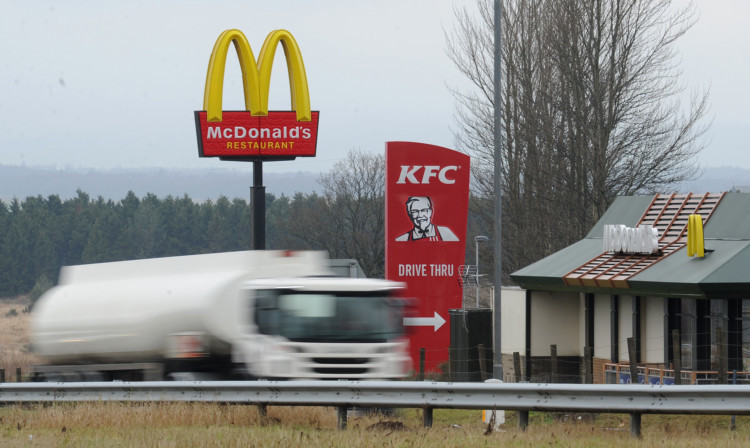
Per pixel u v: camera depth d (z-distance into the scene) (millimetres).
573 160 198250
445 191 142125
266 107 141125
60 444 47844
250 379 79812
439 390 57188
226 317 85562
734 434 57094
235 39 141125
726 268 111250
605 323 137500
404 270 140875
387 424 59969
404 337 80750
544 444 48375
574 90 197625
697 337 115375
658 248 128750
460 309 131000
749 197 124938
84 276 93250
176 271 89125
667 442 49156
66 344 92500
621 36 194875
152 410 59594
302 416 61812
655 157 193750
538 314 146000
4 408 71250
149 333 88250
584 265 136125
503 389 55594
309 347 78000
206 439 46812
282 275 87625
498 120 102250
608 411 53531
